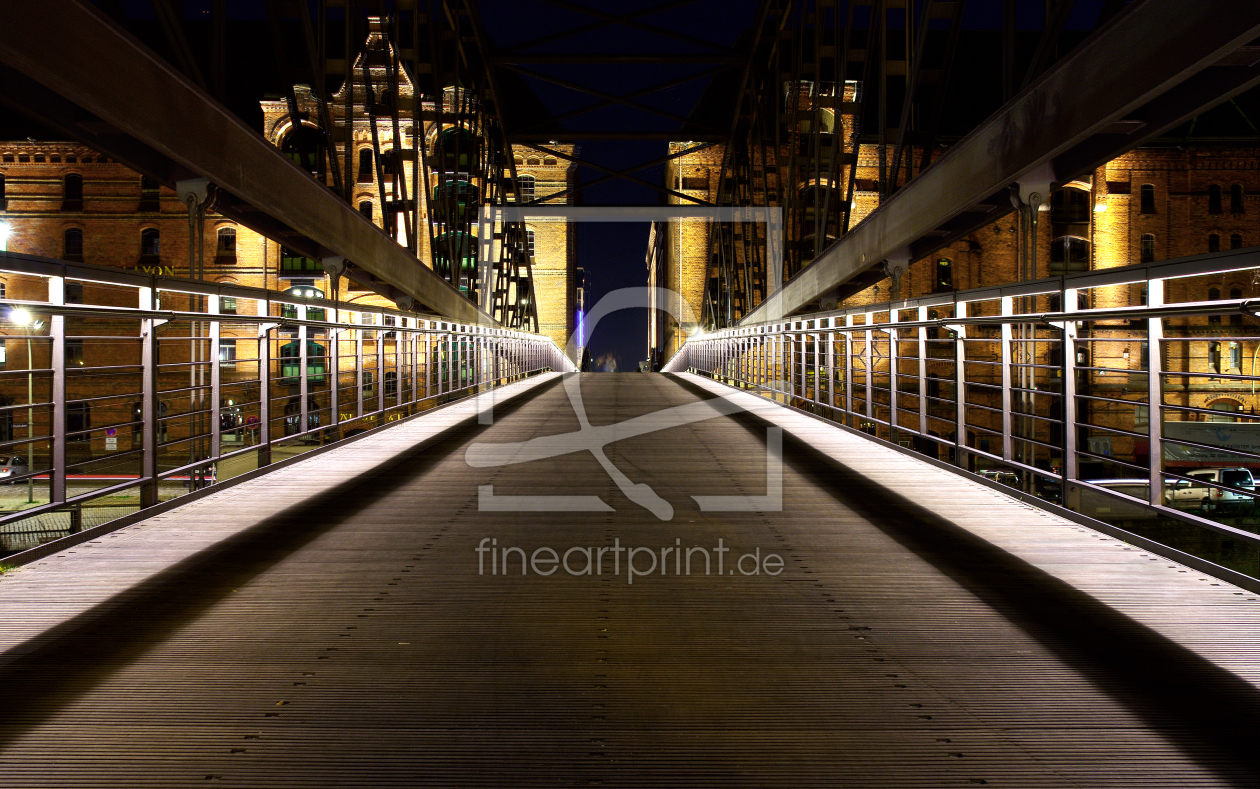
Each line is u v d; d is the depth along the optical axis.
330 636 2.97
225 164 8.97
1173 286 40.34
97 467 31.00
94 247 36.91
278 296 6.71
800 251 20.34
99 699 2.46
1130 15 6.74
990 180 9.48
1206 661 2.79
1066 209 41.31
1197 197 41.06
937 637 3.01
